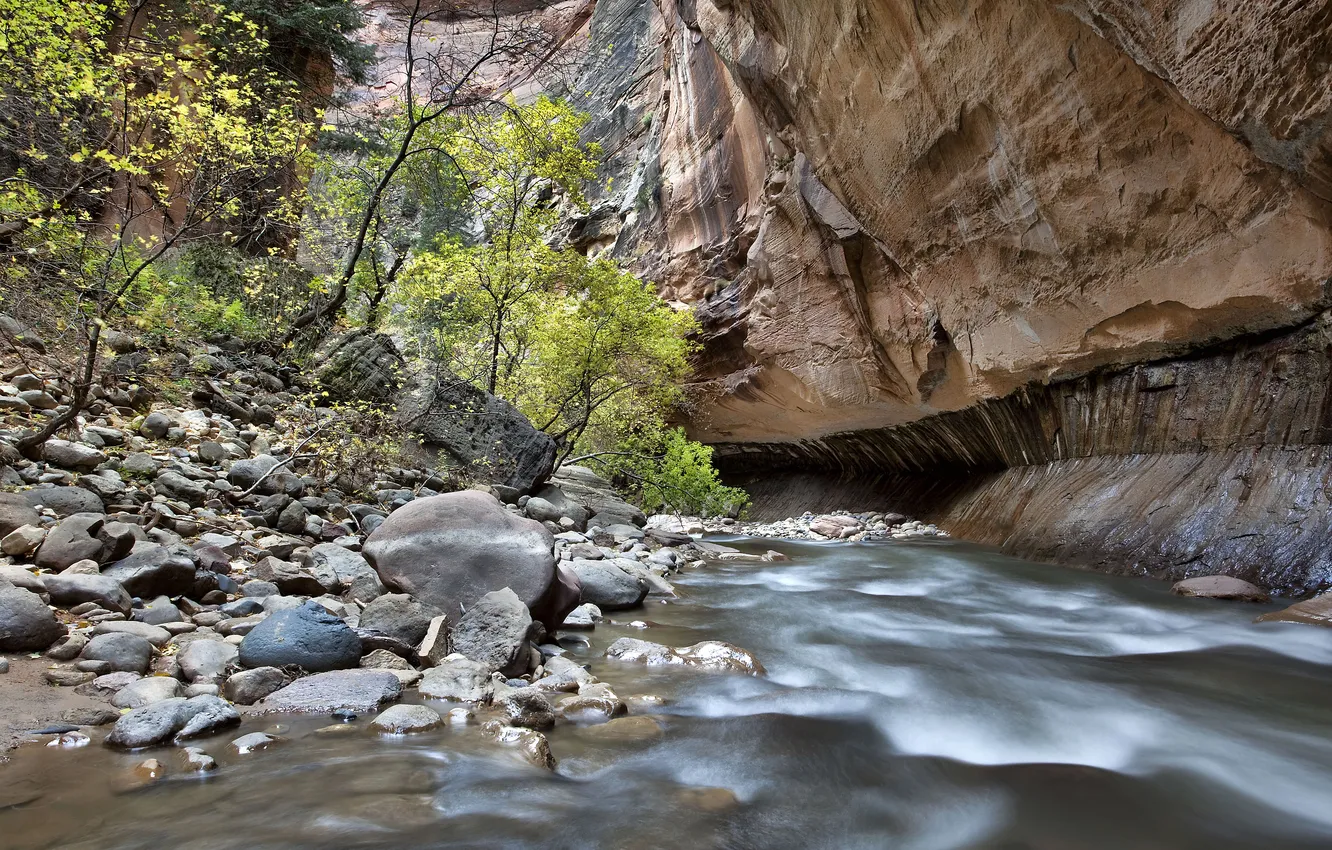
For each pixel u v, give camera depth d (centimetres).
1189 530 770
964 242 1032
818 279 1448
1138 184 757
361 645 342
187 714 257
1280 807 262
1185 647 506
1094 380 1005
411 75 1053
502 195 1181
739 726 321
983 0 788
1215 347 825
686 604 629
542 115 1165
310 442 700
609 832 216
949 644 506
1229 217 692
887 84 980
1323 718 356
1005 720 349
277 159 960
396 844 196
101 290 616
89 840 185
